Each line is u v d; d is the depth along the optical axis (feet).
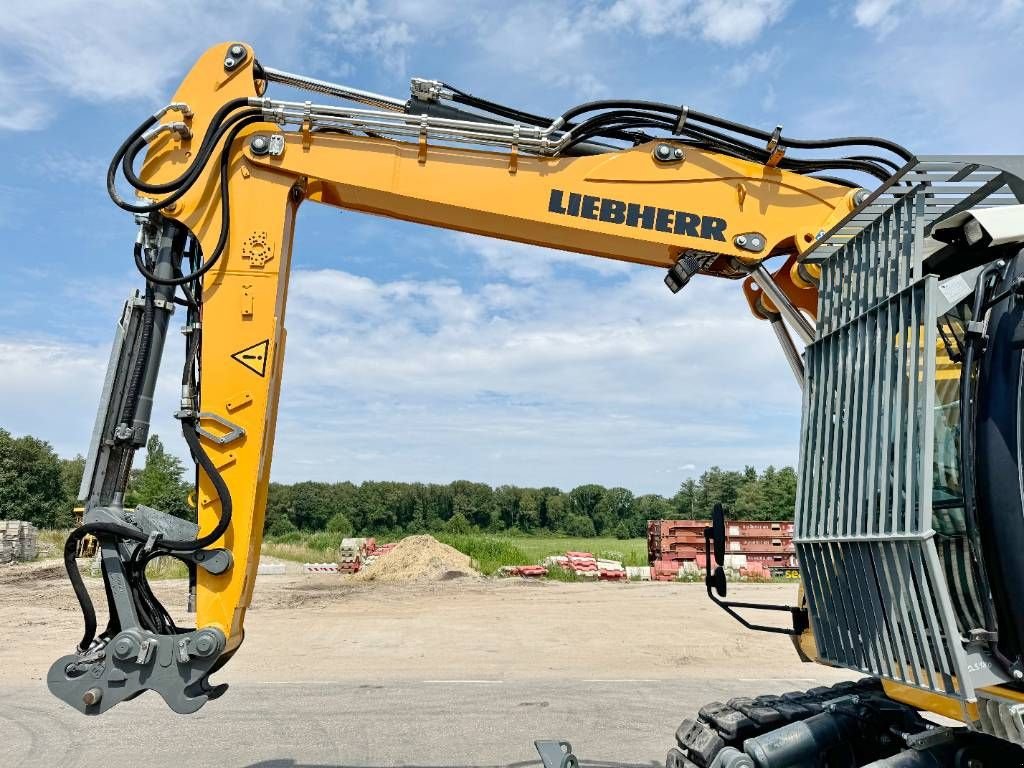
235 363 13.87
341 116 14.48
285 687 29.25
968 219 10.28
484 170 14.79
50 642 37.73
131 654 12.51
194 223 14.32
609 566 78.54
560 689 29.12
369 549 98.89
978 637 9.26
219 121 14.33
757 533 82.12
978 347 9.74
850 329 11.28
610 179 14.73
